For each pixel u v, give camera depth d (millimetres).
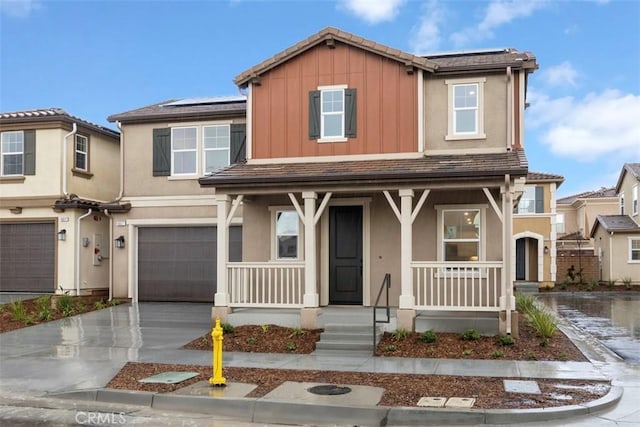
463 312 13234
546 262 30297
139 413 7980
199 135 18984
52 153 19500
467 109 14516
